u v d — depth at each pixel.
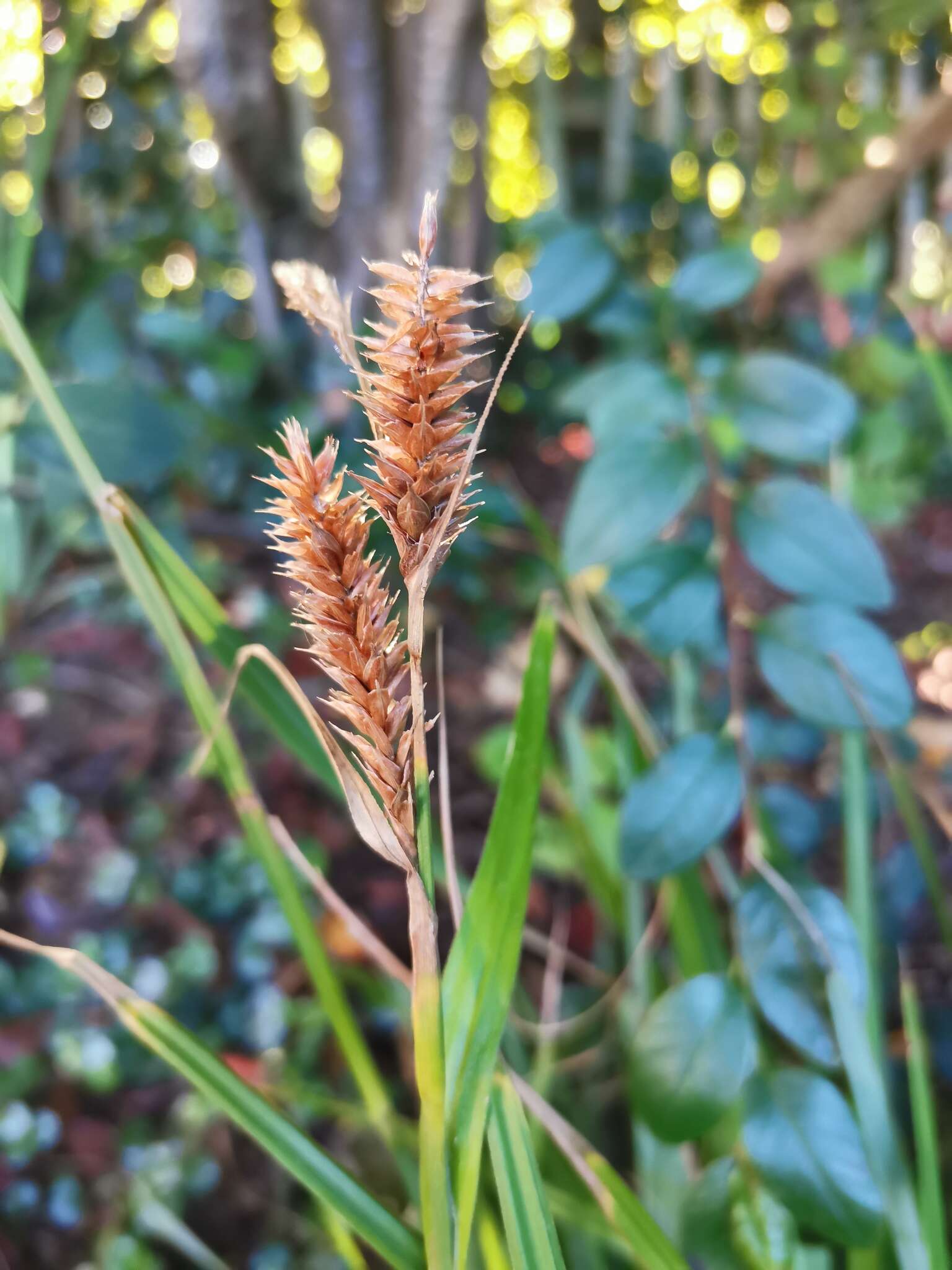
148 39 0.52
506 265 0.59
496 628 0.41
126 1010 0.12
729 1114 0.18
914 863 0.26
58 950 0.12
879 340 0.33
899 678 0.18
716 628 0.21
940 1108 0.21
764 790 0.25
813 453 0.20
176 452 0.23
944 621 0.48
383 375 0.08
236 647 0.14
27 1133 0.28
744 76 0.53
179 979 0.32
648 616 0.19
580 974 0.30
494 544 0.36
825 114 0.44
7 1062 0.30
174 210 0.55
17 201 0.49
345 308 0.09
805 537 0.18
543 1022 0.21
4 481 0.27
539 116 0.55
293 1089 0.21
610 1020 0.25
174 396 0.35
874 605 0.18
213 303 0.52
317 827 0.37
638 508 0.19
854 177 0.30
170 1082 0.31
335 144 0.45
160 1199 0.27
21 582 0.33
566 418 0.53
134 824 0.37
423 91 0.39
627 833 0.17
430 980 0.09
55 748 0.40
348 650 0.08
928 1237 0.14
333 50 0.40
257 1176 0.28
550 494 0.53
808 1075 0.15
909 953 0.27
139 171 0.53
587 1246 0.18
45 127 0.19
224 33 0.40
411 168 0.41
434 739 0.35
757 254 0.36
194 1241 0.23
